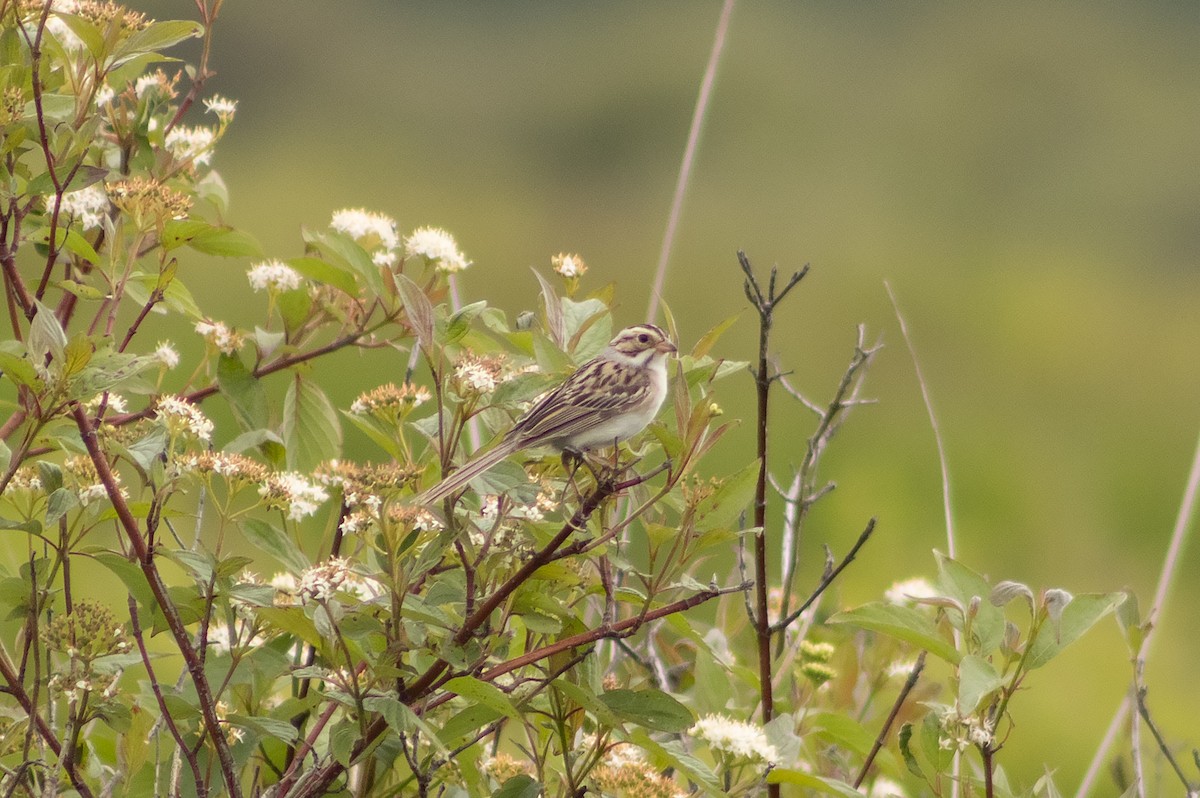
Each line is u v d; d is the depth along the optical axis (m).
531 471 9.52
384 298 9.60
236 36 43.78
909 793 10.37
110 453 8.02
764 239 42.19
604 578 7.83
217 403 20.11
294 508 7.98
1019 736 17.62
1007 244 44.28
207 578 7.46
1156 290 42.94
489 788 8.63
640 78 46.69
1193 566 26.44
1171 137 48.06
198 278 25.98
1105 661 19.50
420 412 12.39
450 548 8.12
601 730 7.87
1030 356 36.69
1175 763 9.05
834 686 11.23
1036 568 26.31
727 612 11.91
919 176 46.69
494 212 42.91
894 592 11.06
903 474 27.11
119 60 8.66
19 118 8.27
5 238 7.96
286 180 42.06
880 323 37.41
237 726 8.03
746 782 8.13
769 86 47.38
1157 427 32.97
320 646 7.50
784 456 27.30
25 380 7.28
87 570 15.43
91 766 8.57
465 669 7.31
